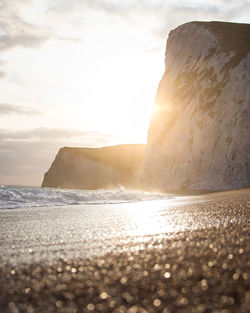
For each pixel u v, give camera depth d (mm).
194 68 54219
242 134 42312
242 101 43781
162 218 7633
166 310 1699
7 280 2537
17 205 14617
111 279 2441
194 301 1817
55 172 102625
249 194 17641
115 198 21750
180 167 49969
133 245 4098
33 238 5086
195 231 5109
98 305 1854
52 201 17375
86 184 92562
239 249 3336
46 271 2832
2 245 4484
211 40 53062
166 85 59094
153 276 2465
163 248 3723
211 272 2477
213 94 48031
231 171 42219
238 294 1905
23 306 1886
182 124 51375
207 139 46312
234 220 6355
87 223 7188
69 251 3861
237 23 56094
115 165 91188
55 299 2006
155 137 57375
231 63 47594
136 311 1715
